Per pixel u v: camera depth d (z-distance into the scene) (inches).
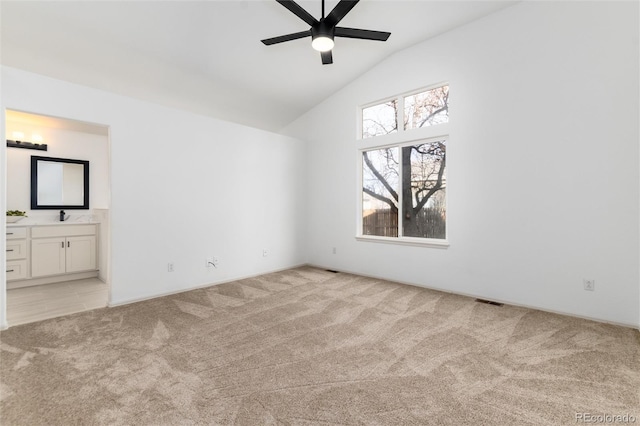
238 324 106.3
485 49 135.6
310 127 214.4
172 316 113.7
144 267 134.3
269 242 191.8
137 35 117.0
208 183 158.6
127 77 141.3
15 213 161.5
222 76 155.9
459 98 144.0
